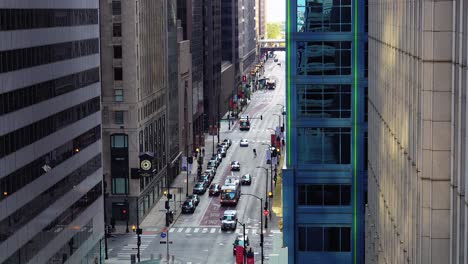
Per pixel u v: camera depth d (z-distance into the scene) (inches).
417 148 1656.0
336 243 3287.4
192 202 5452.8
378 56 2632.9
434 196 1530.5
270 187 5989.2
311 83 3250.5
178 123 6668.3
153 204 5565.9
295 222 3282.5
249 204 5669.3
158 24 5812.0
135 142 5039.4
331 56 3238.2
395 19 2117.4
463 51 1358.3
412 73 1754.4
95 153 4227.4
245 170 6909.5
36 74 3255.4
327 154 3267.7
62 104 3627.0
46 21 3398.1
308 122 3260.3
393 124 2176.4
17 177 3029.0
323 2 3218.5
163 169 5969.5
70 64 3757.4
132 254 4256.9
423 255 1565.0
